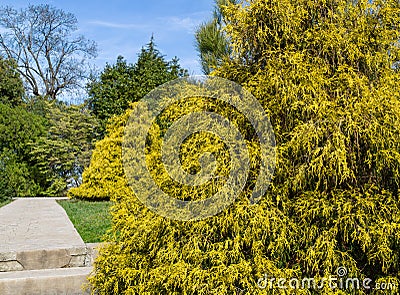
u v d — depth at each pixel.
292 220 3.05
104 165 12.11
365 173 3.20
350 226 2.95
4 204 11.76
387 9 3.38
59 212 9.27
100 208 10.29
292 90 3.10
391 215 2.97
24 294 4.27
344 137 2.95
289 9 3.31
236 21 3.55
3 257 4.74
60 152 16.28
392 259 2.91
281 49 3.36
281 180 3.16
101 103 17.20
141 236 3.40
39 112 19.92
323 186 3.14
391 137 3.02
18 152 16.05
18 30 21.38
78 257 5.02
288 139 3.21
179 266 2.95
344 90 3.20
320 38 3.31
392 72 3.40
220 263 2.93
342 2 3.48
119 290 3.50
